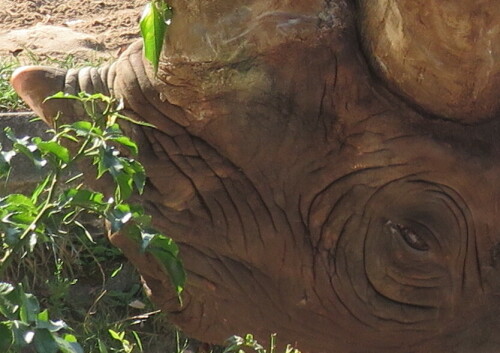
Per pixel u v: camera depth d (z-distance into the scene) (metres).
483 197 9.11
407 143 9.06
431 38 8.30
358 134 9.16
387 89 9.02
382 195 9.23
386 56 8.82
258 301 9.63
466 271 9.34
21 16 15.70
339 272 9.45
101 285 11.75
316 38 8.98
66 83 9.77
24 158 11.45
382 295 9.45
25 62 13.95
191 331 9.88
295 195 9.41
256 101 9.23
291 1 8.93
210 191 9.55
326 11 8.98
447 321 9.47
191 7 8.95
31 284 11.46
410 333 9.51
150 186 9.59
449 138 9.02
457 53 8.27
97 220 11.95
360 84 9.05
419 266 9.30
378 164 9.18
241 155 9.42
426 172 9.12
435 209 9.16
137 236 7.48
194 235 9.55
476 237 9.24
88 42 14.83
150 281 9.71
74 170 11.12
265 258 9.55
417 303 9.41
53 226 11.52
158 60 8.78
